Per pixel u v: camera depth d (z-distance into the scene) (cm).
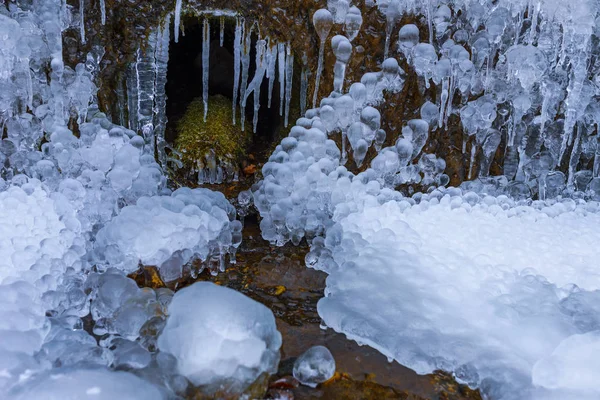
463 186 301
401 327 195
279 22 270
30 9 246
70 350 167
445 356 184
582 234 267
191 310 159
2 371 151
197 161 319
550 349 186
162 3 257
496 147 297
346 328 197
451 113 290
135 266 222
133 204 258
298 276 242
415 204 281
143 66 268
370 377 179
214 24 334
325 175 268
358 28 264
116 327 185
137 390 145
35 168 260
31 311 180
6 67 243
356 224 256
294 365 177
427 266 226
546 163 304
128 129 275
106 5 252
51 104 261
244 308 162
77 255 219
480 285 218
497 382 173
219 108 354
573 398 163
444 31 275
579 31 274
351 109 272
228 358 152
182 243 227
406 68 278
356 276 219
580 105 291
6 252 208
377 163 283
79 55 258
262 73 289
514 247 245
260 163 329
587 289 226
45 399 137
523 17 279
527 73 269
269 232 270
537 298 210
